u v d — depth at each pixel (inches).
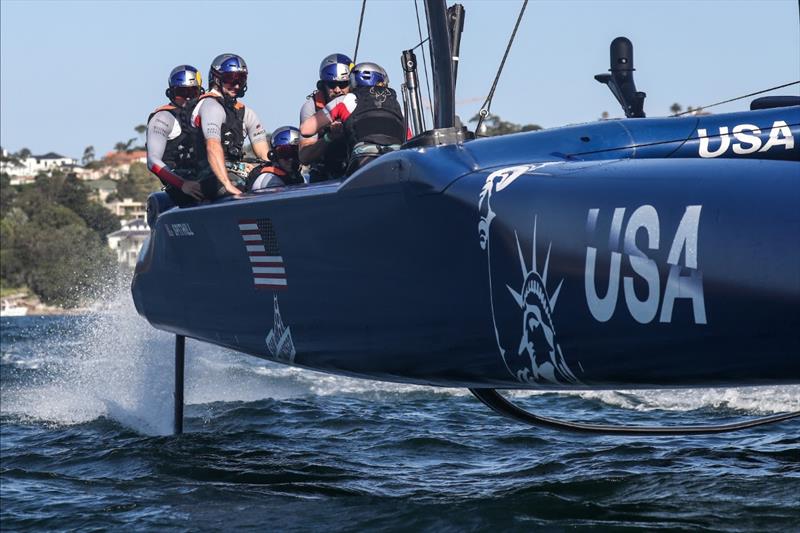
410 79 717.9
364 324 642.8
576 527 546.6
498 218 534.0
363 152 761.0
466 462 796.0
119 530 627.2
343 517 614.9
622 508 590.9
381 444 898.1
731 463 711.7
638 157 581.0
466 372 586.2
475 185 556.1
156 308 919.0
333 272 660.1
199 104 893.2
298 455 858.1
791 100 634.8
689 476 666.2
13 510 699.4
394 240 605.6
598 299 486.3
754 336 437.1
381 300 624.1
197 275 831.7
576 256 494.6
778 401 1168.8
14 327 7096.5
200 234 813.2
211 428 1051.3
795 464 698.2
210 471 797.2
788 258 425.7
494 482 705.0
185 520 639.1
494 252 538.6
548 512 586.9
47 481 797.2
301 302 697.6
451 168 573.9
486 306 550.3
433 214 574.9
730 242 442.9
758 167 468.8
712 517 561.3
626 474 689.6
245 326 777.6
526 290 522.3
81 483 783.7
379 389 1489.9
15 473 831.7
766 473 669.3
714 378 465.4
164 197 943.7
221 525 618.8
